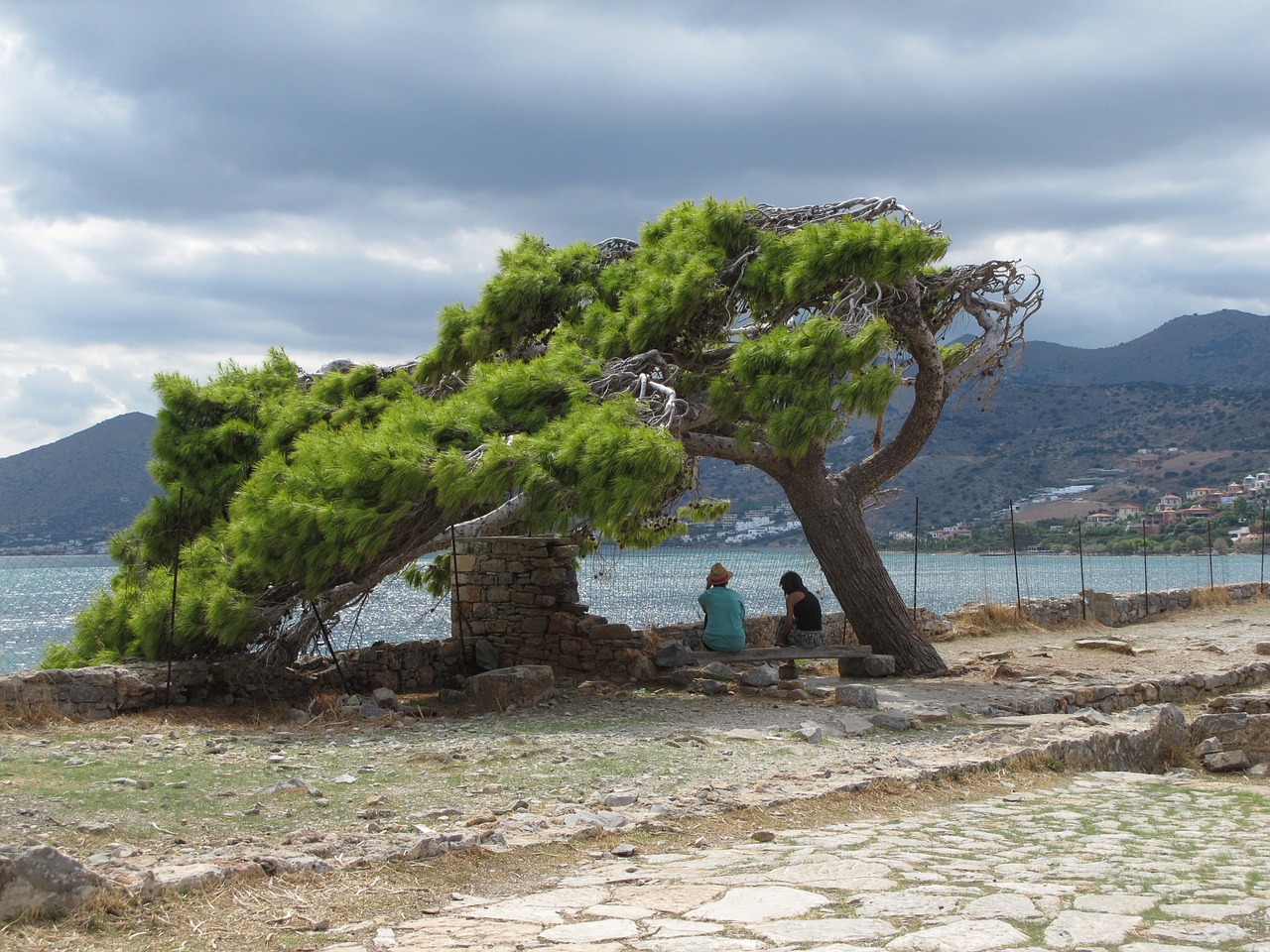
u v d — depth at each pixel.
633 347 14.59
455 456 11.58
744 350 13.66
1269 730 12.45
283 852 5.95
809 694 13.30
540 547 16.14
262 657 12.60
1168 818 7.80
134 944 4.64
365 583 13.27
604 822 6.93
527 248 16.97
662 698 13.32
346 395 16.59
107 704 11.08
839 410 13.16
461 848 6.15
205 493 15.88
